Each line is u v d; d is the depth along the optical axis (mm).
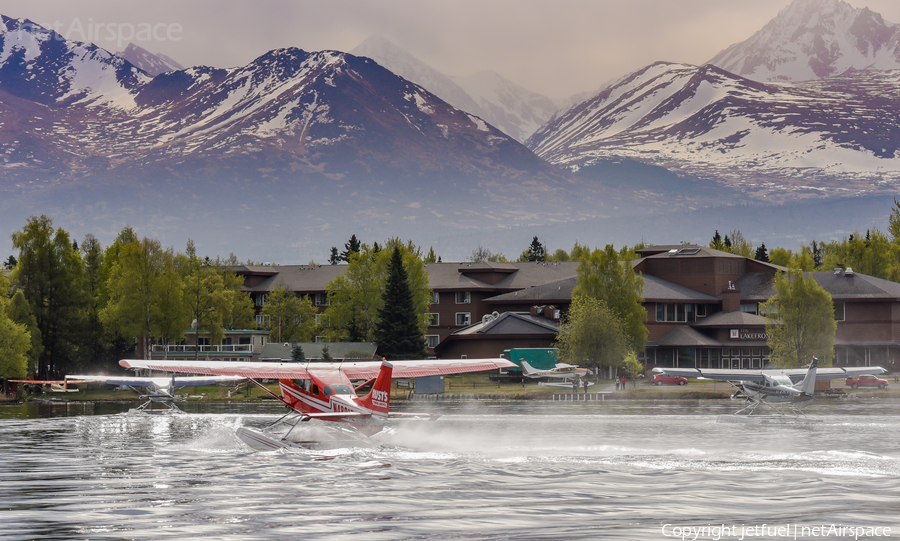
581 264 160625
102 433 75312
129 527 33875
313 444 62031
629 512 37312
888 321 178500
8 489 42719
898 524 35188
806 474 47906
